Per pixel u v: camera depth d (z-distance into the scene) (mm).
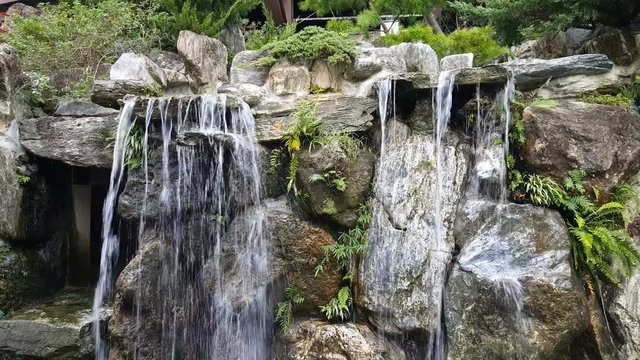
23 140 5461
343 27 7531
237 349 4469
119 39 6672
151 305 4500
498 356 3766
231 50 7945
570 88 4820
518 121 4504
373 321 4242
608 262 4105
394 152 4645
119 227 5309
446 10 10953
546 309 3674
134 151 4887
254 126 4859
